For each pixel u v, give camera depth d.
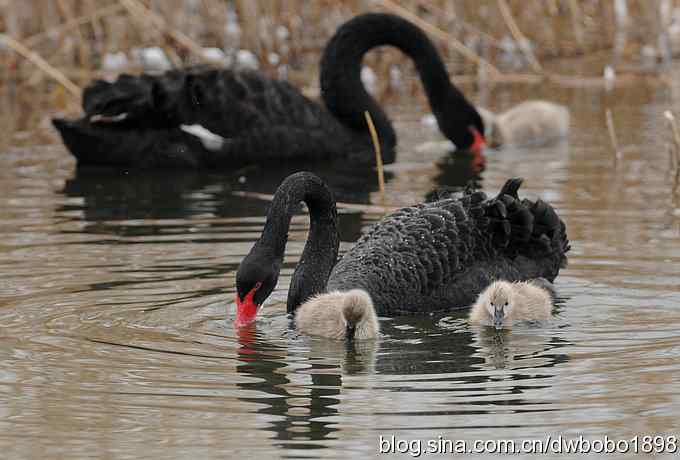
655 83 24.42
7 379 9.55
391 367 9.98
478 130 20.28
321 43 26.75
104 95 19.08
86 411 8.91
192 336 10.78
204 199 16.67
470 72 25.97
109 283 12.31
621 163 18.34
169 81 19.25
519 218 12.41
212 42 26.19
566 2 28.70
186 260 13.27
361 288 11.58
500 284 11.18
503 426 8.59
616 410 8.85
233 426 8.65
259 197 16.78
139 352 10.27
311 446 8.29
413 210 12.67
